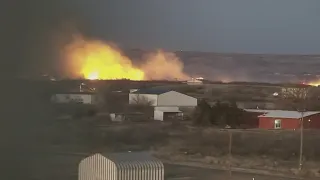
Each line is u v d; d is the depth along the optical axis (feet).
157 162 259.19
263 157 447.01
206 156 448.24
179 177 351.67
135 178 250.37
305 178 355.36
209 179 345.10
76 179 322.55
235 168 394.52
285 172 377.09
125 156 261.24
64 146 469.57
